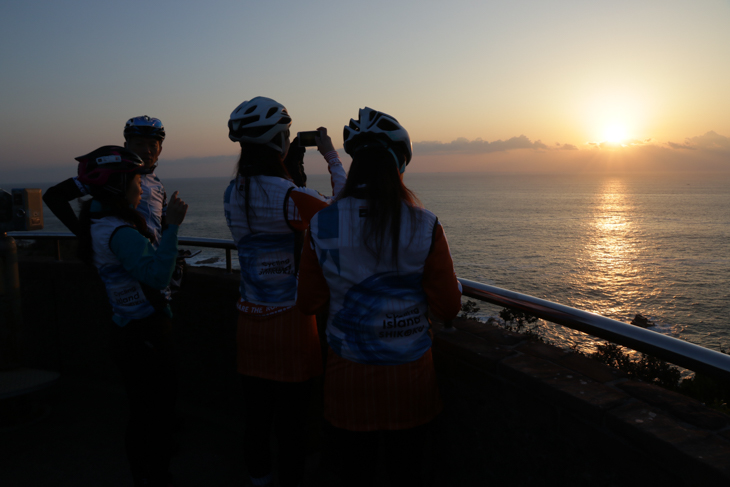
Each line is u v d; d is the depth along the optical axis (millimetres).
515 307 1410
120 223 1642
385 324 1182
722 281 82938
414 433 1248
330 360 1282
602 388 1109
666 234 154125
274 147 1558
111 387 2934
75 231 1947
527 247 129500
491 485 1362
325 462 2027
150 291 1723
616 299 71875
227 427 2461
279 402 1667
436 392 1308
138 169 1675
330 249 1191
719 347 48000
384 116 1199
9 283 2479
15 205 2428
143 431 1813
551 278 87625
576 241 140750
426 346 1255
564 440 1115
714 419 957
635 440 941
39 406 2695
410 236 1141
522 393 1222
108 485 2025
